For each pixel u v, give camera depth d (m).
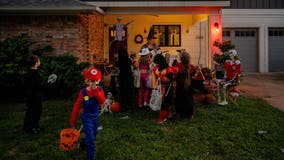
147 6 10.19
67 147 4.14
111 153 4.36
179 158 4.15
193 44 14.00
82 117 4.05
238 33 16.70
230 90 7.88
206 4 10.14
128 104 7.18
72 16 9.42
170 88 6.05
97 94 3.98
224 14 16.33
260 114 6.61
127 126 5.74
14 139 5.05
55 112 6.92
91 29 10.84
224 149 4.47
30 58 5.34
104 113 6.92
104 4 10.14
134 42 13.91
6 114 6.83
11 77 8.41
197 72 7.75
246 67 16.83
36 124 5.37
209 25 11.05
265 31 16.58
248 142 4.78
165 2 10.14
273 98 8.70
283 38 16.77
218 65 8.58
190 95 6.26
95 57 11.48
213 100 7.67
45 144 4.81
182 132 5.30
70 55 9.08
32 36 9.48
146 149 4.48
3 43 9.05
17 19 9.45
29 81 5.31
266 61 16.69
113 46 13.80
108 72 9.26
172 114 6.68
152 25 13.90
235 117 6.32
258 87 10.85
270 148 4.52
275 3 16.58
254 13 16.41
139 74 7.27
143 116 6.63
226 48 8.43
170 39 14.02
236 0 16.38
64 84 8.46
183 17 13.94
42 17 9.45
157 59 6.20
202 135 5.15
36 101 5.32
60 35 9.47
